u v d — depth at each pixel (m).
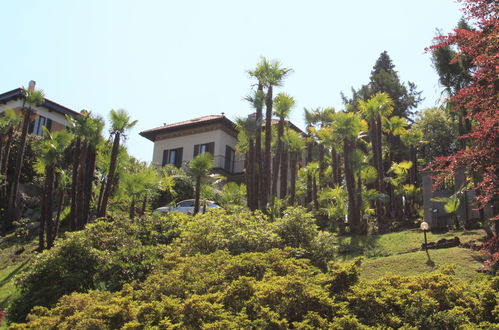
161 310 6.79
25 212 25.39
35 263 11.60
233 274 8.27
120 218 13.84
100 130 19.52
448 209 18.66
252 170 20.06
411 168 28.55
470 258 12.74
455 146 33.88
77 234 12.32
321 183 27.88
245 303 6.78
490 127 7.86
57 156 19.00
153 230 13.89
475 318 6.43
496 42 8.11
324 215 23.66
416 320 6.35
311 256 12.69
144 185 19.38
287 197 22.25
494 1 8.42
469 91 8.51
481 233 16.44
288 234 13.09
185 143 35.22
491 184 7.80
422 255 13.70
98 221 13.44
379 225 21.59
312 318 6.26
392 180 24.89
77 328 6.73
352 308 6.72
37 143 19.31
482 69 8.18
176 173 28.75
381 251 15.91
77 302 7.88
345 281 7.28
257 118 20.80
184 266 8.76
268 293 6.78
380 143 24.58
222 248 11.63
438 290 6.94
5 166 26.08
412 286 7.17
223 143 34.22
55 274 11.20
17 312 10.53
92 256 11.55
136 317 6.98
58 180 22.70
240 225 12.55
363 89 40.00
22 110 26.22
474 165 8.22
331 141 26.23
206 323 6.28
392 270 12.50
